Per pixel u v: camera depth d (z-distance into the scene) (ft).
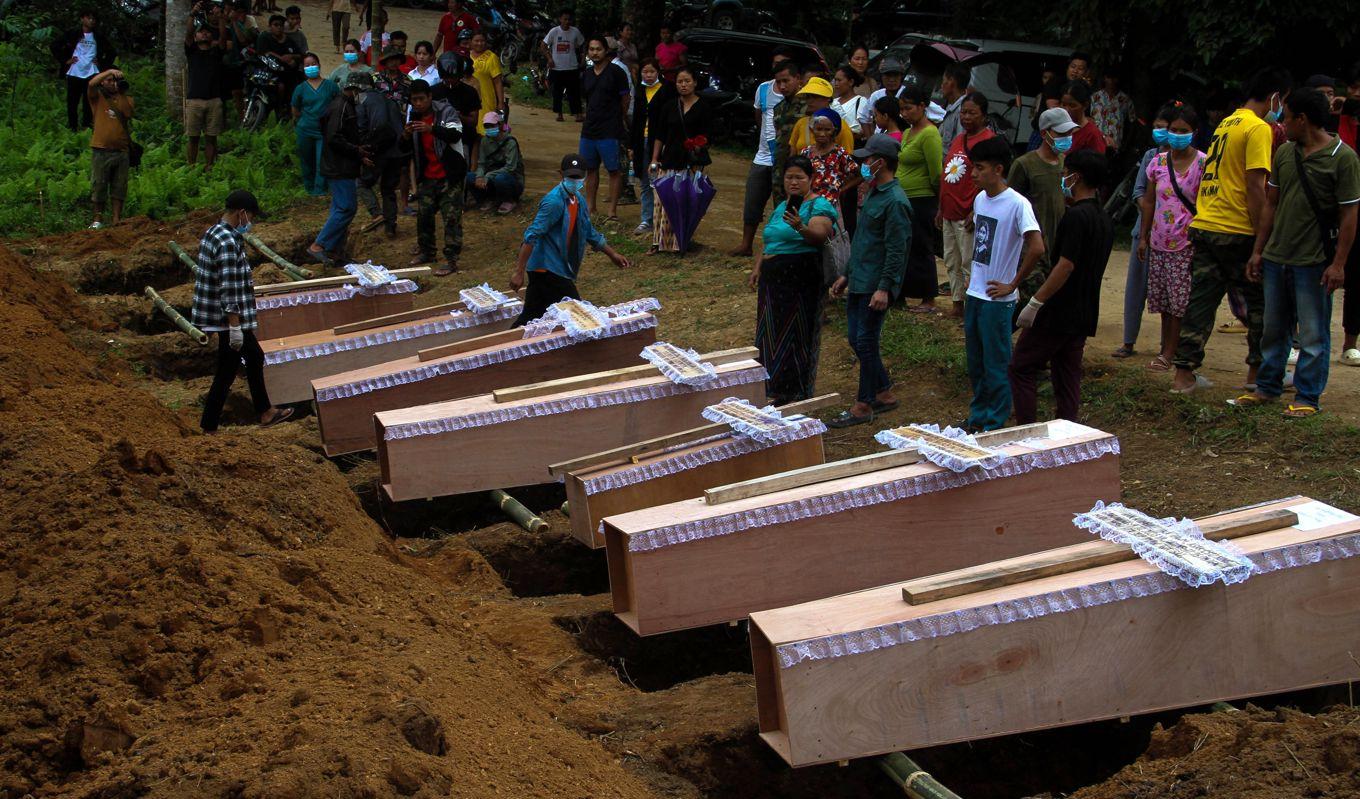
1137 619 16.11
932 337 34.06
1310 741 13.89
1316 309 25.49
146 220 54.75
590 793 14.67
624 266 34.60
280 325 37.04
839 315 37.37
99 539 18.45
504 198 54.80
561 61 75.31
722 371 26.63
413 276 39.75
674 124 44.70
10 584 17.80
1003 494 20.15
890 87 39.06
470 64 54.44
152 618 16.16
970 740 16.05
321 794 12.41
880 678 15.52
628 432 26.21
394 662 16.26
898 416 30.30
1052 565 16.51
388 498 26.76
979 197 25.72
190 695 15.07
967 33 64.59
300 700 14.61
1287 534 16.93
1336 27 46.29
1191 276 28.22
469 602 21.59
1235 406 26.71
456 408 26.16
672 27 78.02
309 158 58.59
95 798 13.02
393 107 50.24
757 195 43.65
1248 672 16.51
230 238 30.50
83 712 14.62
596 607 21.42
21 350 30.83
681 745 16.89
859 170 33.68
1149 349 32.73
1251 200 26.30
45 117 69.00
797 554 19.63
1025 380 25.40
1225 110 39.75
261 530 20.61
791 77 39.42
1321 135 24.75
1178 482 24.59
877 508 19.76
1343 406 26.86
